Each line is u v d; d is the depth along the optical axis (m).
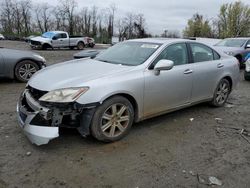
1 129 4.38
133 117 4.27
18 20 60.78
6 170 3.28
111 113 3.97
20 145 3.87
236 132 4.70
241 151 4.01
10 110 5.33
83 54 9.34
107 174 3.29
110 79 3.90
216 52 5.86
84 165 3.44
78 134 4.24
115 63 4.61
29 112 3.72
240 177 3.34
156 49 4.66
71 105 3.60
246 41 12.92
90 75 3.93
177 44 4.99
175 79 4.70
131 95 4.11
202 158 3.75
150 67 4.41
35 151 3.72
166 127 4.76
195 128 4.79
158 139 4.27
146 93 4.30
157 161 3.62
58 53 20.23
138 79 4.16
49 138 3.52
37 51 22.03
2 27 60.69
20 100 4.16
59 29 58.16
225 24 53.28
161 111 4.68
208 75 5.42
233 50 12.11
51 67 4.58
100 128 3.85
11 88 7.25
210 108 5.98
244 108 6.11
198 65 5.21
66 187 3.03
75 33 57.88
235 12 51.81
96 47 31.92
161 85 4.48
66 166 3.40
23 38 51.84
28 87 4.12
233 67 6.09
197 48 5.37
